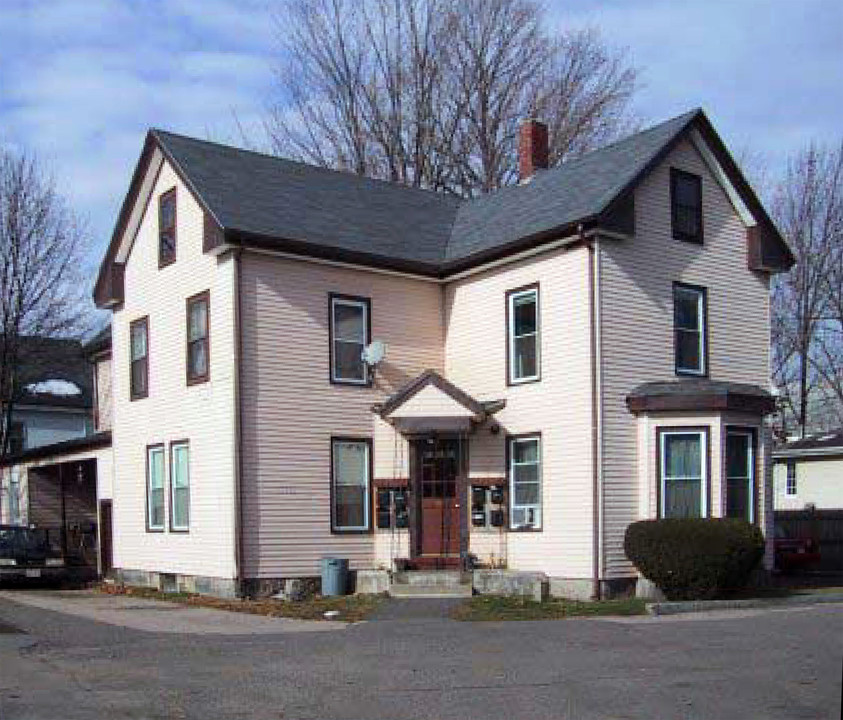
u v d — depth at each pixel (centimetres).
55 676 1193
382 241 2359
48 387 4225
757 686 1130
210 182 2267
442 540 2250
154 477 2428
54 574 2569
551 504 2097
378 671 1236
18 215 3512
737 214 2352
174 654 1359
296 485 2164
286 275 2198
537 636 1509
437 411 2189
